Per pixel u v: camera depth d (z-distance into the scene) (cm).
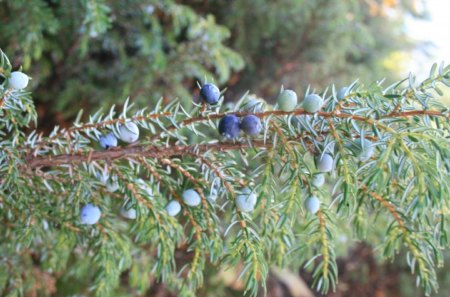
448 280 81
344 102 21
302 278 86
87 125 24
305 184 23
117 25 51
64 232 29
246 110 22
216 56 49
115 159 24
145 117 24
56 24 42
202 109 23
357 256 90
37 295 41
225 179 24
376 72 75
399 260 86
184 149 24
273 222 25
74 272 41
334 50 65
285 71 67
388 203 23
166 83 50
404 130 20
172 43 51
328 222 25
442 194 18
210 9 62
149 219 26
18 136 25
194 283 27
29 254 38
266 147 22
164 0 47
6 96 22
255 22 62
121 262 30
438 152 19
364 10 74
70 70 50
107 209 28
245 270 23
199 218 25
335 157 20
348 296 89
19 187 25
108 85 51
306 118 21
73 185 26
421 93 21
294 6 59
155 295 53
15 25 41
